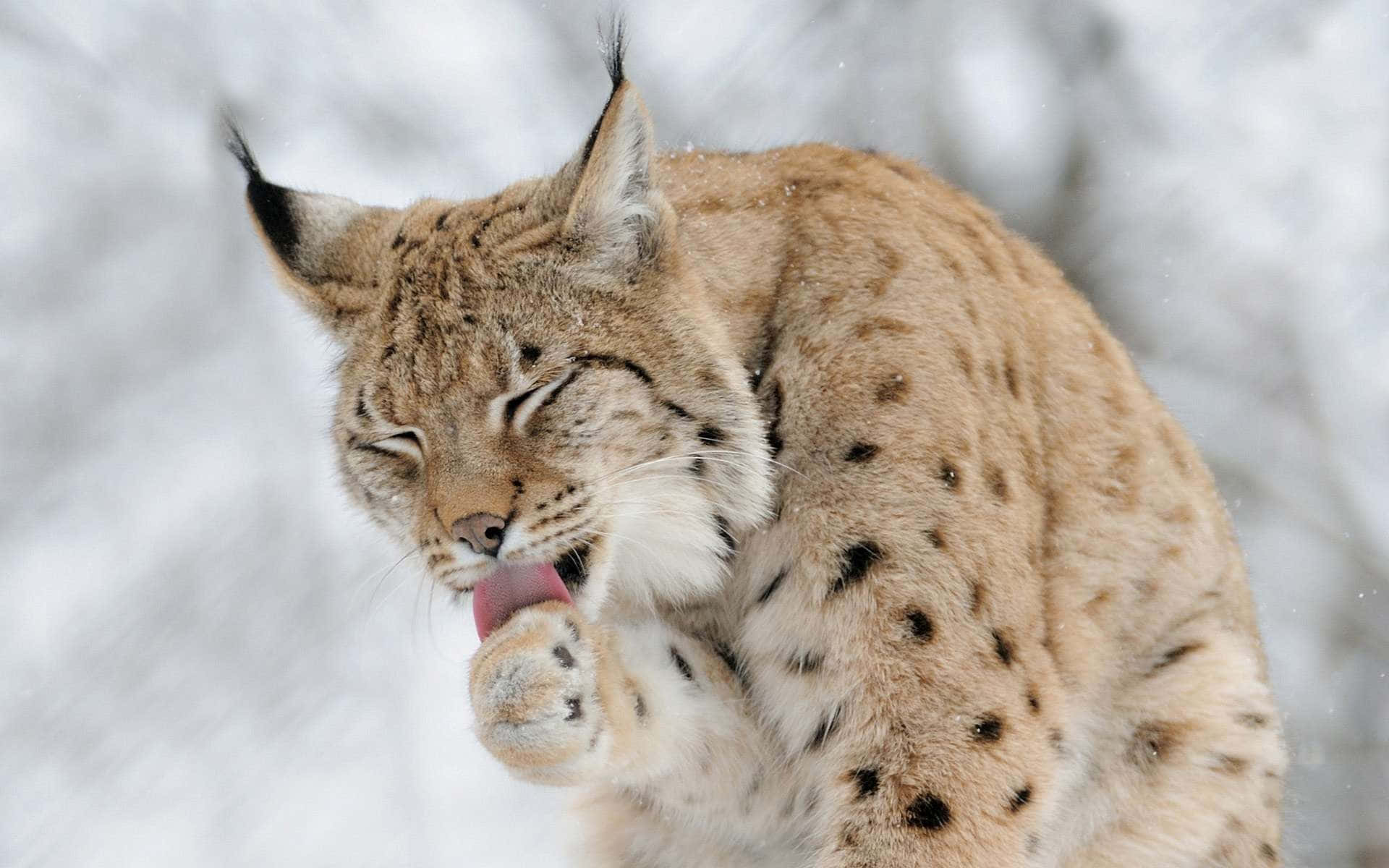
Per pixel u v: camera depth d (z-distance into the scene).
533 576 7.20
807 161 8.05
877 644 7.08
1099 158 15.79
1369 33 16.17
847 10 16.42
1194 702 8.19
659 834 8.19
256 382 15.83
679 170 8.04
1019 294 8.09
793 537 7.27
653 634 7.58
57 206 16.58
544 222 7.53
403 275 7.58
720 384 7.32
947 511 7.10
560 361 7.20
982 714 7.03
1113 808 8.07
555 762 6.82
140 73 17.09
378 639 13.70
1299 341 14.73
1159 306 15.01
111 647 13.92
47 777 13.15
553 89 17.27
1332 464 14.04
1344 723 12.56
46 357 15.87
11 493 15.17
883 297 7.38
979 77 16.38
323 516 14.65
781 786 7.67
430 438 7.22
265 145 16.91
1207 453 14.02
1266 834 8.39
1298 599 13.25
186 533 14.54
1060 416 7.97
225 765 13.06
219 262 16.45
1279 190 15.57
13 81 16.98
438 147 17.06
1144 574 8.14
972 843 7.01
